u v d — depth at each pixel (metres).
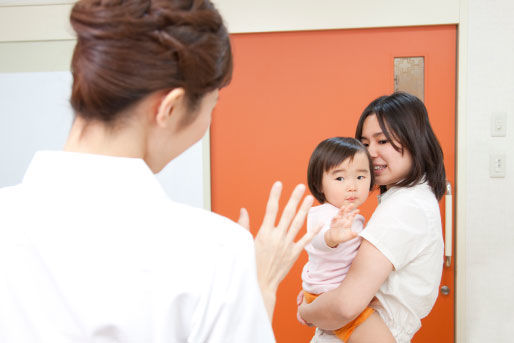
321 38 1.95
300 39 1.96
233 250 0.44
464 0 1.84
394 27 1.92
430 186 1.08
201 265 0.42
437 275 1.06
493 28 1.83
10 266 0.44
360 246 1.01
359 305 0.95
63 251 0.43
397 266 0.97
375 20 1.89
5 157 2.12
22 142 2.10
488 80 1.85
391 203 1.02
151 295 0.42
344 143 1.15
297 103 1.98
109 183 0.44
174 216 0.44
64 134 2.08
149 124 0.47
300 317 1.18
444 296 1.93
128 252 0.42
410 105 1.07
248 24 1.95
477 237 1.89
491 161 1.86
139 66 0.42
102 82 0.42
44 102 2.08
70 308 0.42
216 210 2.04
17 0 2.03
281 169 2.00
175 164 2.03
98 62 0.42
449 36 1.89
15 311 0.43
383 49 1.92
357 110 1.95
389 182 1.13
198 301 0.42
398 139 1.06
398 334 1.04
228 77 0.51
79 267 0.42
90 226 0.43
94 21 0.42
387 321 1.05
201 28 0.45
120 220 0.43
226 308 0.42
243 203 2.03
